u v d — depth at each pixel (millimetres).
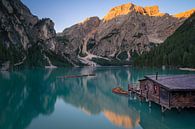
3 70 144500
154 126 34812
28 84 83312
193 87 37219
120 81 93500
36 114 42531
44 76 115938
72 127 34875
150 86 45250
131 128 34312
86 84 86125
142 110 44406
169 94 37438
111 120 38469
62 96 61531
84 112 43938
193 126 34406
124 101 52906
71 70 178875
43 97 59594
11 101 53438
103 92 67750
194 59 148500
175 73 119750
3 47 168250
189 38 193625
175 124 35219
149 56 193625
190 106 37938
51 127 34875
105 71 164125
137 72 143125
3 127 34812
